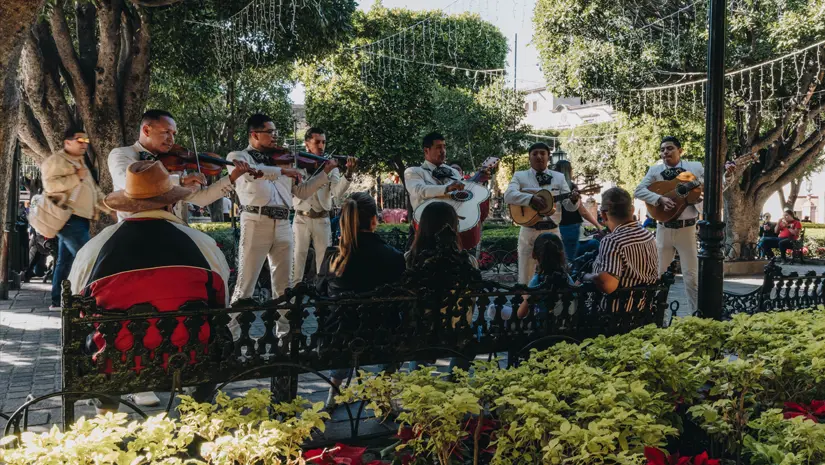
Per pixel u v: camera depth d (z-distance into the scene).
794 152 16.94
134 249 3.25
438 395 2.35
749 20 14.50
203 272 3.34
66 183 7.43
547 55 17.05
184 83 15.95
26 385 5.12
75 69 10.26
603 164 37.41
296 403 2.54
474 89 28.33
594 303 4.10
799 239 21.98
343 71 23.28
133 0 8.88
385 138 24.22
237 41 11.90
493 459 2.34
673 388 2.83
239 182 5.67
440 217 4.20
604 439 2.05
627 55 15.54
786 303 6.34
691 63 15.51
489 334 3.81
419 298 3.56
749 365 2.77
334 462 2.27
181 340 3.17
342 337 3.43
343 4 12.45
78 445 1.97
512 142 26.95
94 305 2.93
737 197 17.25
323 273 4.41
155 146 4.46
